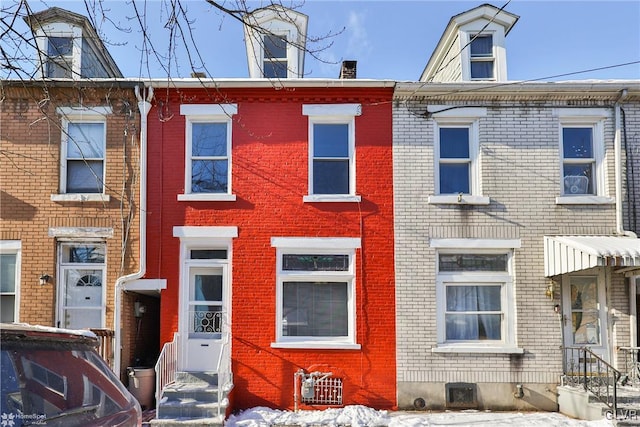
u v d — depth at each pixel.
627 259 8.58
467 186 10.72
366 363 10.02
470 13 11.64
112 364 9.66
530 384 9.98
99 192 10.47
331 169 10.76
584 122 10.74
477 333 10.34
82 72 10.88
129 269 10.16
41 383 3.04
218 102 9.84
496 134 10.63
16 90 10.34
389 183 10.50
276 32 11.88
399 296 10.21
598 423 8.47
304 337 10.29
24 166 10.34
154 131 10.55
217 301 10.41
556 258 9.88
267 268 10.25
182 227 10.27
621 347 10.04
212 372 9.73
